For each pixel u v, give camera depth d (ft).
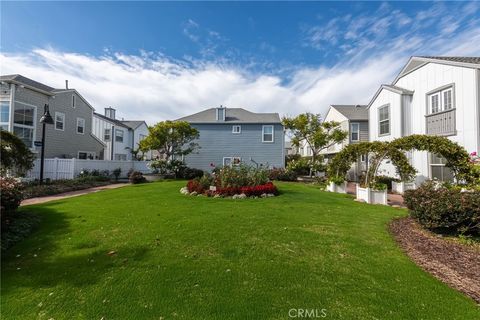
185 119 74.95
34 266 12.16
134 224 18.33
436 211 16.30
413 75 43.55
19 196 19.39
